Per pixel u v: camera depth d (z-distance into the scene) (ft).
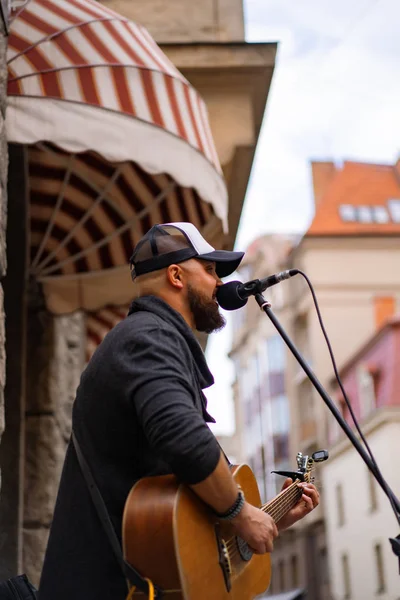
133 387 8.33
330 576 119.85
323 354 132.05
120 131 15.33
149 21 25.05
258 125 24.49
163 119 16.06
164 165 15.83
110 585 8.47
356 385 115.24
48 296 20.80
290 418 138.92
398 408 102.58
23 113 14.42
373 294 135.74
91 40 15.72
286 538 138.10
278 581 145.07
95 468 8.71
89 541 8.65
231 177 24.68
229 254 9.80
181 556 8.09
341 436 115.24
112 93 15.46
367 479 107.24
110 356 8.65
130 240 20.27
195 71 23.65
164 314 9.15
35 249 20.16
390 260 137.69
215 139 23.52
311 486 10.58
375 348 111.34
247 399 165.37
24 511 20.88
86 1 16.84
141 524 8.23
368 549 107.34
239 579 9.22
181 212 19.86
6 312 20.25
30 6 15.62
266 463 146.72
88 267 20.70
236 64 23.56
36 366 21.63
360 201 142.92
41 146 17.47
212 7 25.31
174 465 8.09
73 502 8.86
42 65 14.90
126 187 19.11
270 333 144.87
